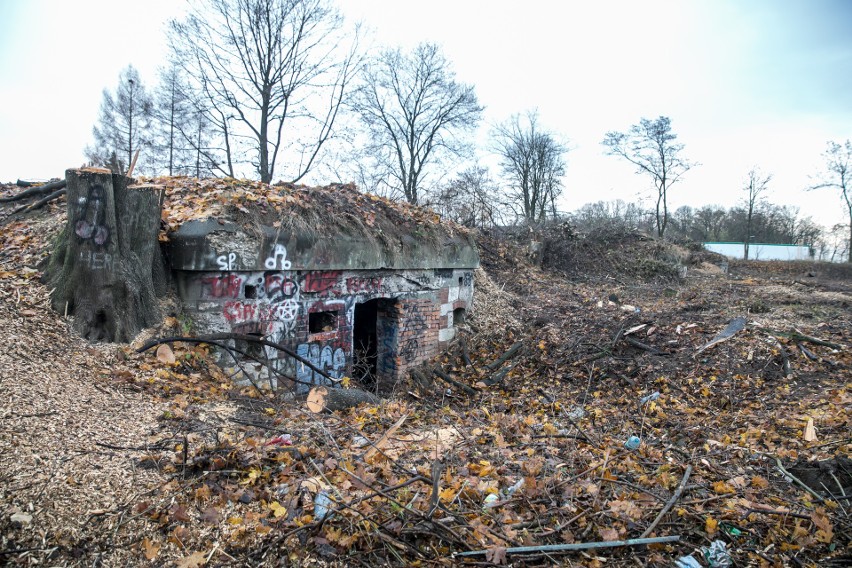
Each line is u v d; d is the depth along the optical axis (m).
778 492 3.85
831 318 9.73
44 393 3.86
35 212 6.88
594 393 7.36
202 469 3.37
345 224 7.20
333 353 7.04
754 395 6.67
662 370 7.67
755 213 46.84
